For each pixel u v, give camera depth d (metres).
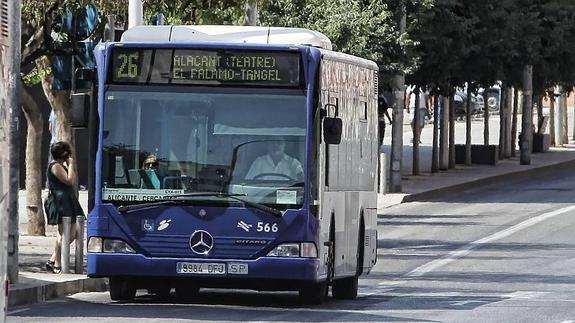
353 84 39.66
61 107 56.38
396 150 88.12
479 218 75.12
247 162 35.25
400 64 76.25
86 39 45.66
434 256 56.41
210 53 35.53
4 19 22.55
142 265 35.09
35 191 57.53
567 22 105.62
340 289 40.06
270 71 35.47
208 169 35.28
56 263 43.19
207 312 34.81
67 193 43.16
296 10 71.31
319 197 35.41
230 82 35.50
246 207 35.03
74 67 44.75
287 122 35.34
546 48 106.44
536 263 53.75
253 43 35.59
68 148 43.31
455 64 93.44
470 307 37.88
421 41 88.25
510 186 99.88
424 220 73.75
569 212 78.94
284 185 35.16
